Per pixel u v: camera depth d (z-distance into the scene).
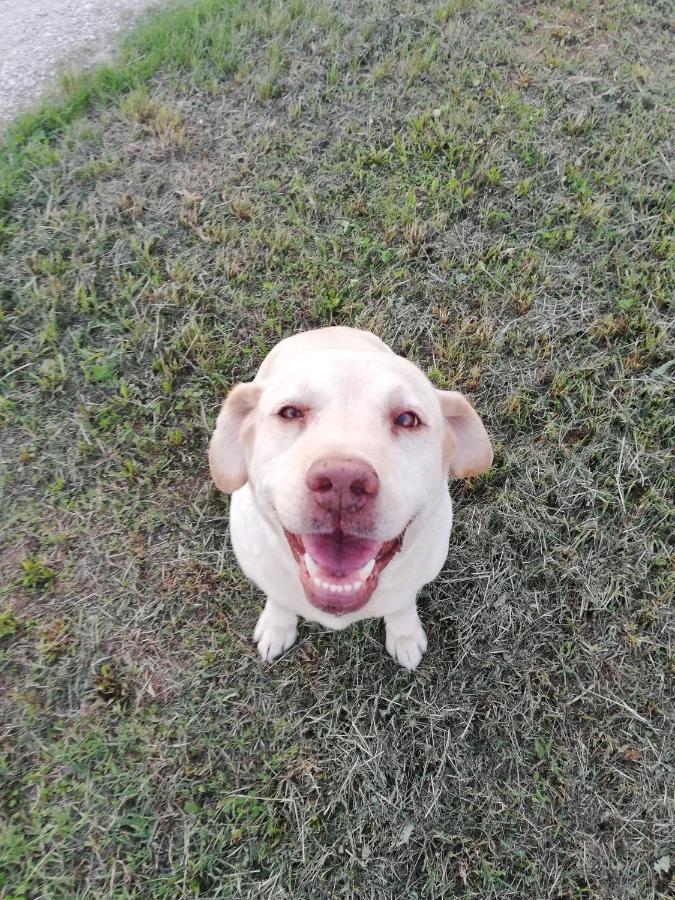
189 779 0.64
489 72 1.08
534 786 0.64
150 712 0.66
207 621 0.71
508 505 0.76
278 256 0.91
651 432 0.79
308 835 0.61
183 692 0.68
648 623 0.71
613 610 0.72
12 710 0.66
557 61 1.08
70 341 0.85
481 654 0.70
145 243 0.89
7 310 0.87
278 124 1.03
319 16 1.13
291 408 0.47
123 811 0.62
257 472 0.49
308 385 0.46
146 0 1.26
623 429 0.80
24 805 0.62
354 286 0.89
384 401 0.46
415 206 0.94
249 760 0.65
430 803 0.63
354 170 0.97
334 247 0.91
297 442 0.45
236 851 0.61
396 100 1.04
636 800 0.64
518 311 0.88
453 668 0.70
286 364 0.51
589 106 1.04
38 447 0.79
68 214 0.92
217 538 0.75
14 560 0.73
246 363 0.84
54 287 0.86
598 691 0.68
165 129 1.00
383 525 0.41
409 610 0.65
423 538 0.53
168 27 1.14
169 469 0.78
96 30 1.21
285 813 0.62
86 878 0.59
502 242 0.91
